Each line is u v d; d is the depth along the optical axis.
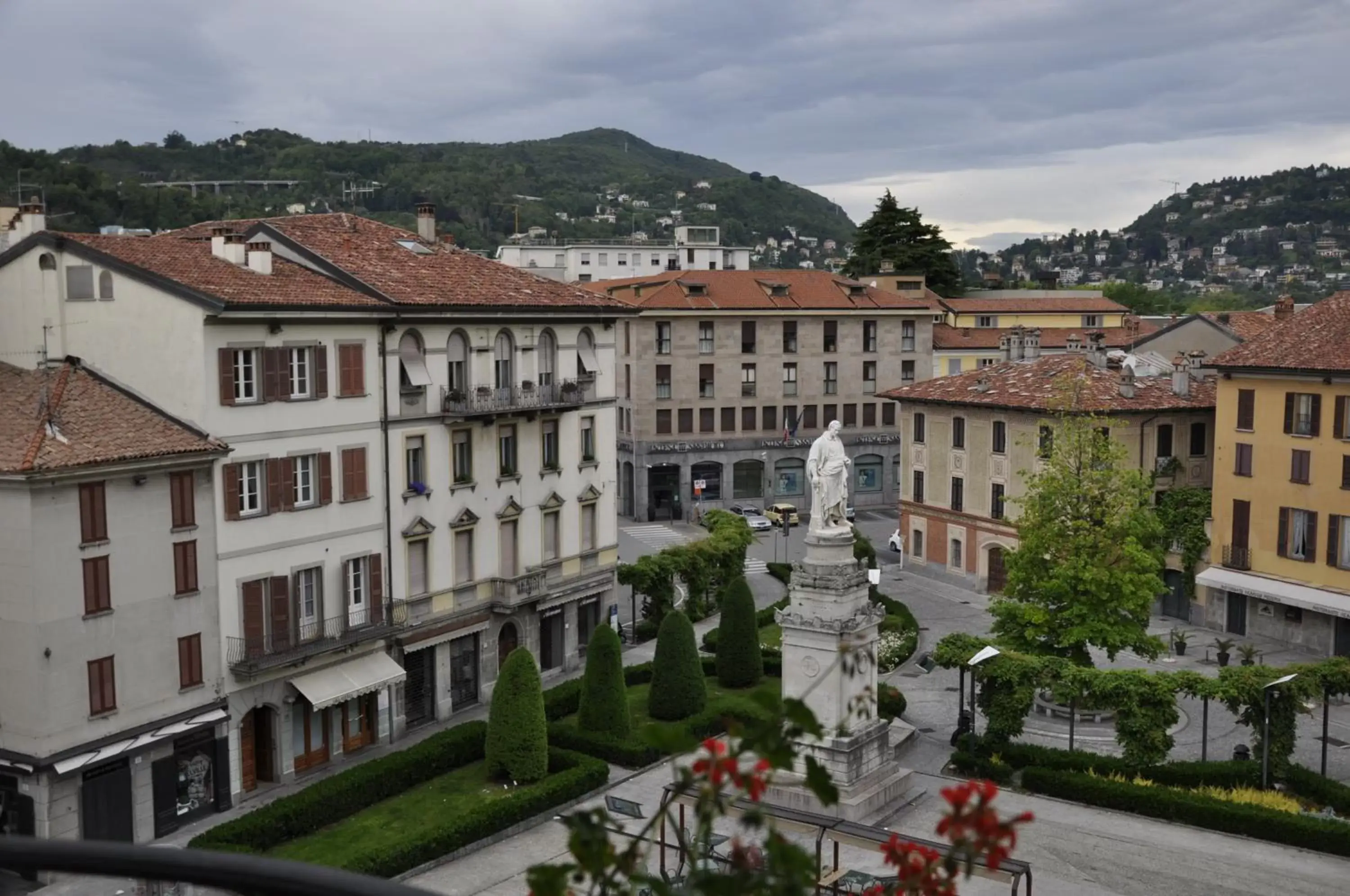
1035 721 50.69
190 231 55.88
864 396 108.62
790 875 6.09
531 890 6.21
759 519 97.75
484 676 54.72
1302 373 60.28
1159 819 40.50
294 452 45.16
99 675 38.34
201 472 41.53
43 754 36.75
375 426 48.69
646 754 45.09
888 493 110.19
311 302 45.00
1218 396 65.75
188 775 41.44
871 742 40.66
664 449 101.31
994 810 6.86
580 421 60.00
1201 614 67.88
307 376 45.66
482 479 54.03
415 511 50.69
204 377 41.56
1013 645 48.69
